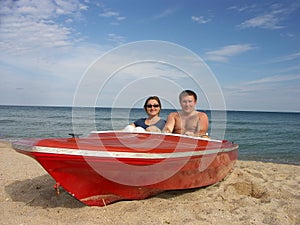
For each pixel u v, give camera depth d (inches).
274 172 227.5
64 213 127.6
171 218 122.5
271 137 679.7
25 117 1168.8
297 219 126.9
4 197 152.7
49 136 587.5
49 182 179.0
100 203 135.4
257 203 146.1
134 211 129.7
